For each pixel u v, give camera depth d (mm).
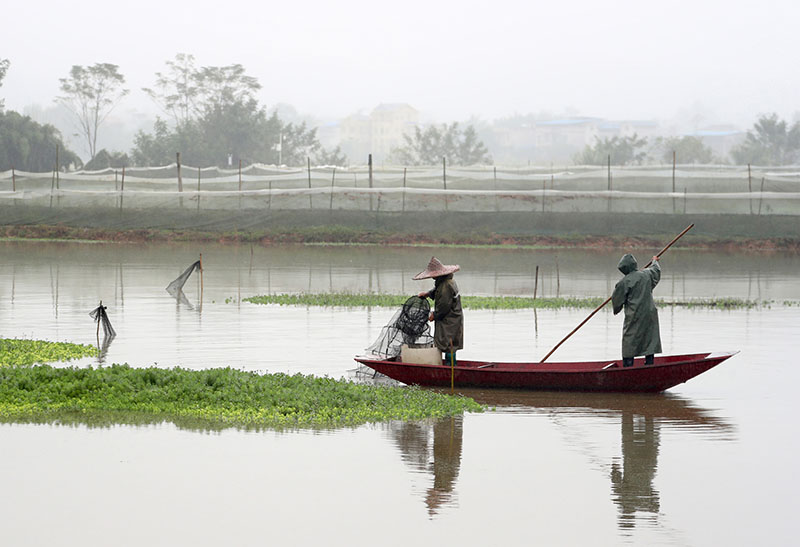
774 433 14203
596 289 35656
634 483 11633
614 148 137125
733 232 64438
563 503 10852
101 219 67062
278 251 55406
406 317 18578
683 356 18031
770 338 23812
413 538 9680
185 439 13312
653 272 17453
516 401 16422
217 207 72312
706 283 39188
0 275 37656
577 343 22859
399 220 67000
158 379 16359
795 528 10109
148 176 105500
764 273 44094
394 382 18031
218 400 15273
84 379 16172
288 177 74375
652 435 14039
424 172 78125
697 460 12695
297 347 21453
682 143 144250
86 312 27031
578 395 16969
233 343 21938
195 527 9891
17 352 19547
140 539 9555
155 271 40469
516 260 50531
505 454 12883
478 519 10266
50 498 10742
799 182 72750
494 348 21984
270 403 15141
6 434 13477
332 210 67875
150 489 11086
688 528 10094
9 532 9703
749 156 143250
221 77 134000
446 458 12625
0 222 65938
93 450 12688
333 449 12938
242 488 11172
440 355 18406
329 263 46812
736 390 17500
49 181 79625
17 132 102688
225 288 34469
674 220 66062
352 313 27734
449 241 63438
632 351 17266
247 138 129750
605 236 63219
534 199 71875
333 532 9805
